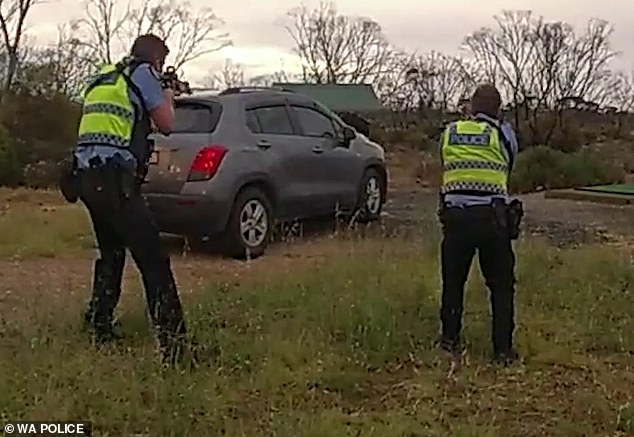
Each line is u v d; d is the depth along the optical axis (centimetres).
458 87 4159
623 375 538
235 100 920
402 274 741
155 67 544
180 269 833
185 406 454
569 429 453
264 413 461
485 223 551
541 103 3619
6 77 2816
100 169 520
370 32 5381
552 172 1945
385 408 477
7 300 686
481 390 508
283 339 564
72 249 919
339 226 1075
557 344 588
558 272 782
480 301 671
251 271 818
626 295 710
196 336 556
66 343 541
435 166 2689
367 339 573
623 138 3525
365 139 1133
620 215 1282
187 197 855
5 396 452
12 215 1170
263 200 917
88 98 536
